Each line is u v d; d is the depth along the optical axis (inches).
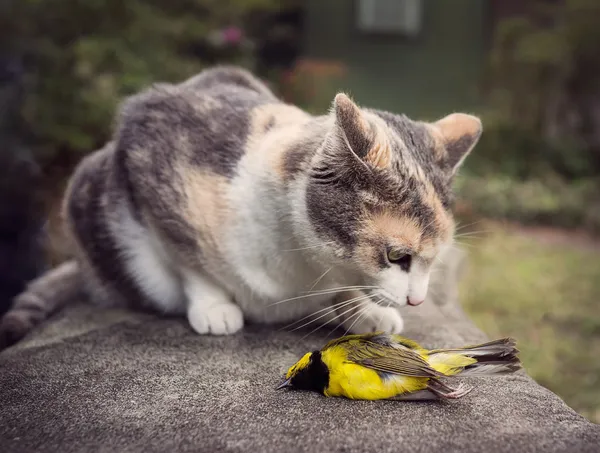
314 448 13.4
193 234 19.1
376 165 16.2
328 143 16.6
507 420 14.5
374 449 13.4
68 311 23.1
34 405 15.5
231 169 18.7
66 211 23.5
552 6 78.7
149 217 19.9
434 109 82.5
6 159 36.8
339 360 15.3
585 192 68.0
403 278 17.0
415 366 14.5
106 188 21.5
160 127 20.1
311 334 20.1
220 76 23.5
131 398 15.8
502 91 79.5
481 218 59.5
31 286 24.2
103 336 19.9
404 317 21.8
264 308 20.4
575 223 62.6
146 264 21.3
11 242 35.2
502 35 77.7
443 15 81.8
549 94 78.0
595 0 73.4
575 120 79.3
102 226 21.8
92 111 45.6
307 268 18.5
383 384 15.0
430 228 16.8
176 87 21.5
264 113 19.8
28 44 45.8
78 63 46.9
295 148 17.6
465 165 73.0
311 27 81.0
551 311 40.7
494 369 14.9
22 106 41.3
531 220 63.3
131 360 18.1
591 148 77.4
